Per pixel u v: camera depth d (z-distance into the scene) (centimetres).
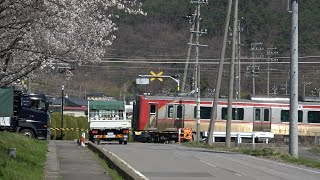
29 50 2764
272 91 14400
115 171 2858
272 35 13725
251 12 13925
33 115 5738
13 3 2339
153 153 4516
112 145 5916
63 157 3875
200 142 6744
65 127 8712
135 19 12362
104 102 6744
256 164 3753
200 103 7706
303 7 14388
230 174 2991
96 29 3142
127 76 13750
